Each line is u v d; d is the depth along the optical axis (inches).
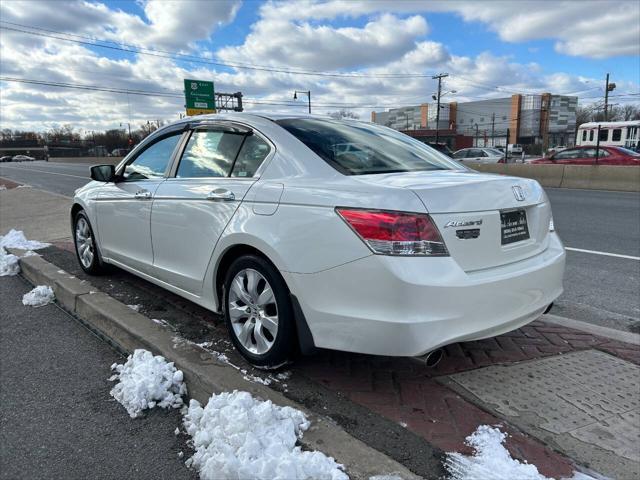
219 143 140.6
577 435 98.3
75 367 132.3
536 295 114.8
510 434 98.4
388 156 128.1
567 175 677.3
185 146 153.5
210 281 134.4
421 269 95.7
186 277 143.3
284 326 114.4
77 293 173.9
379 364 128.0
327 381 119.3
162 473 90.6
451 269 98.4
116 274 212.1
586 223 368.2
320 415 104.5
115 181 181.0
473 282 100.0
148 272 164.6
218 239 127.5
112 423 106.5
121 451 97.0
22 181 882.8
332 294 103.0
